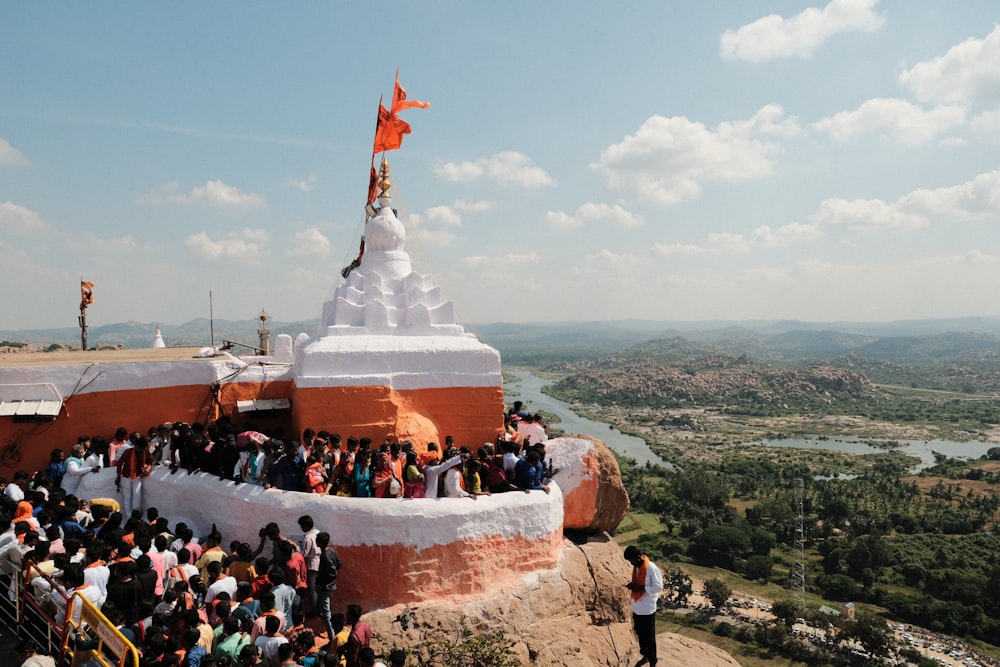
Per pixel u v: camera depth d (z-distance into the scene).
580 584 16.64
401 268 22.56
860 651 75.62
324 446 15.92
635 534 117.50
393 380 18.78
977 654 76.31
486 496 15.62
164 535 13.75
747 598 91.62
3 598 12.73
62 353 25.47
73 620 11.12
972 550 106.19
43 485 15.95
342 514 14.39
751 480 156.12
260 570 13.07
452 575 14.71
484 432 19.45
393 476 15.30
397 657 10.97
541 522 16.16
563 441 19.34
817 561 105.12
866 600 91.50
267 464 15.48
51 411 17.28
